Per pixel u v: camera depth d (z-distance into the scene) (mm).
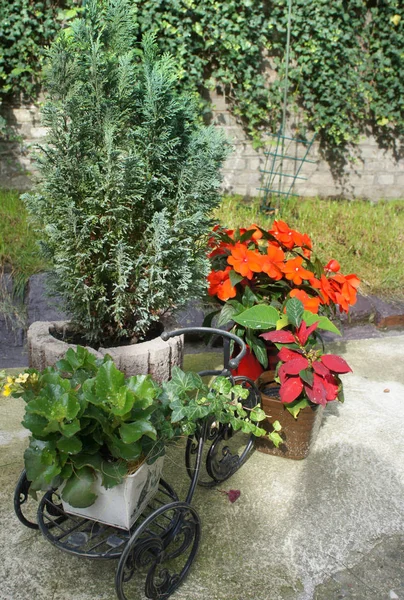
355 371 3615
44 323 2840
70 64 2459
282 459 2732
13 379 1888
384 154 6711
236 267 2789
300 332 2551
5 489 2453
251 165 6398
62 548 1875
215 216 5383
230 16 5750
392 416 3139
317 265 2896
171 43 5660
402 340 4090
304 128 6383
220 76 5996
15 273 4289
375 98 6375
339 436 2930
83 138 2547
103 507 1878
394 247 5125
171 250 2539
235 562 2131
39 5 5410
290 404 2541
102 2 2887
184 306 2988
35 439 1801
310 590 2033
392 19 6059
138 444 1800
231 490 2475
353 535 2289
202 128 2920
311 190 6664
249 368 3021
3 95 5668
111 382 1756
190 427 1997
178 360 2771
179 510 1968
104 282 2697
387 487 2574
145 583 1920
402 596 2027
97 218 2514
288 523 2332
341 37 6035
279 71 6094
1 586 2000
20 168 5879
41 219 2621
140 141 2576
